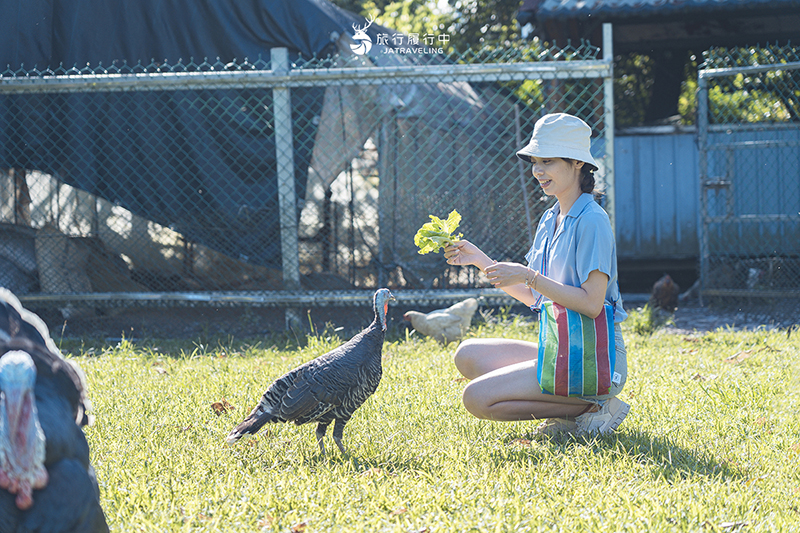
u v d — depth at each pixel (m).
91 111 8.41
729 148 9.23
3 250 8.66
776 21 11.63
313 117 8.39
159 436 4.26
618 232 12.02
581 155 3.91
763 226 10.77
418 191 8.96
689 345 6.91
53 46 8.47
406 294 7.81
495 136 9.52
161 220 8.57
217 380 5.60
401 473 3.61
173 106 8.38
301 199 8.45
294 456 3.97
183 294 7.92
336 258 9.45
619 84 18.22
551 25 11.45
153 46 8.50
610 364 3.89
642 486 3.38
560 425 4.28
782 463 3.68
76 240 9.17
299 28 8.42
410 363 6.15
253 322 8.57
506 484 3.43
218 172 8.42
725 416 4.49
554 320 3.93
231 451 4.01
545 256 4.21
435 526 2.98
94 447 4.07
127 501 3.25
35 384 2.34
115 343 7.70
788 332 7.36
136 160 8.50
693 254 11.80
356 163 9.27
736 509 3.11
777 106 11.86
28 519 2.16
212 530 2.99
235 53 8.50
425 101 8.80
